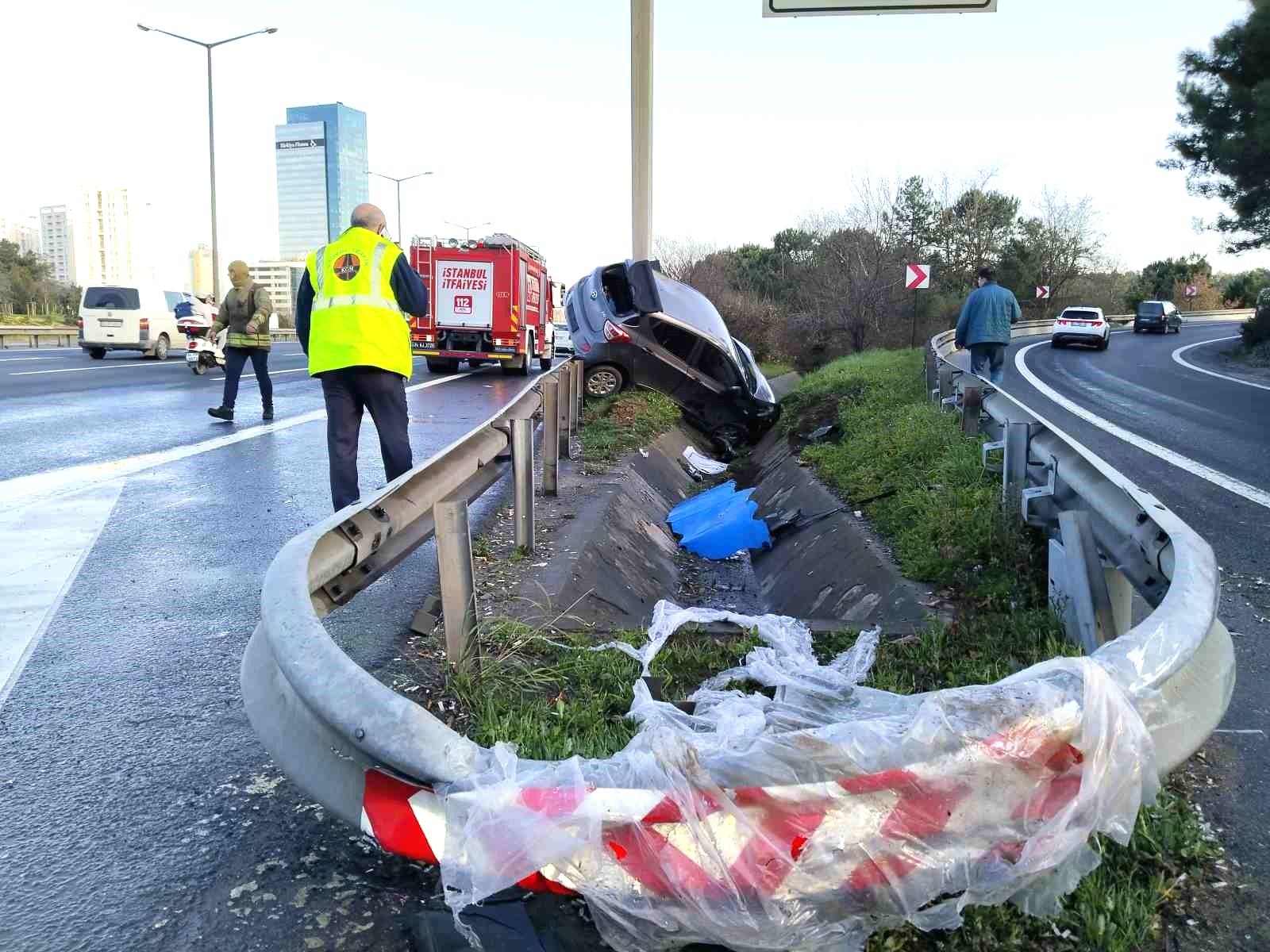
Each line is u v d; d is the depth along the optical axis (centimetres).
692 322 1354
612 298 1409
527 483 565
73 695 375
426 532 409
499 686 362
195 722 352
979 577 497
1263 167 2708
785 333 2847
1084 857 222
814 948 204
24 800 296
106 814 289
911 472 729
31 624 453
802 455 1029
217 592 505
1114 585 416
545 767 209
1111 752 217
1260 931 239
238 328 1127
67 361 2211
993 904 219
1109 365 2580
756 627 436
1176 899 251
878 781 206
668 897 200
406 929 237
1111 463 940
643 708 316
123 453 916
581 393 1288
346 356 555
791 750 208
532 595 484
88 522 649
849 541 646
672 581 731
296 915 243
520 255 2078
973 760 210
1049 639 390
